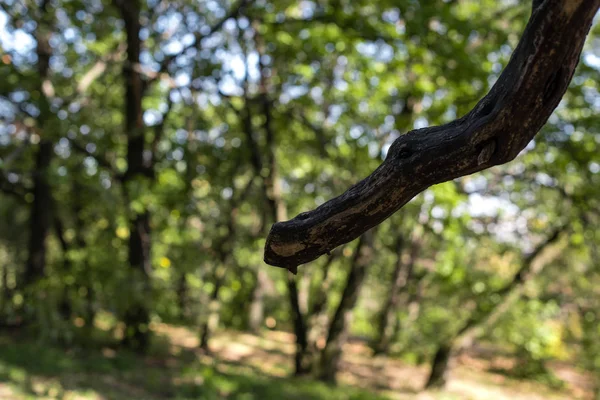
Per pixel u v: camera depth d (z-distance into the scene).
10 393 7.71
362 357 20.05
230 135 13.63
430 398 14.49
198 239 14.75
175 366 11.88
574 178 12.55
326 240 1.50
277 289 22.61
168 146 13.24
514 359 22.16
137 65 11.52
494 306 15.20
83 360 10.70
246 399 10.07
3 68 10.15
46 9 12.21
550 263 17.67
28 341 11.34
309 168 14.69
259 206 15.21
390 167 1.40
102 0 12.30
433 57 10.17
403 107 12.54
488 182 14.15
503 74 1.27
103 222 14.47
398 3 9.71
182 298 14.41
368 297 22.61
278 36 11.96
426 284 18.67
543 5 1.13
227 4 13.24
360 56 11.55
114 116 15.66
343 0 10.80
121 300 11.78
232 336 20.09
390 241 17.73
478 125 1.28
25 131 10.47
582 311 18.95
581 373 21.84
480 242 15.85
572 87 11.14
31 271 13.52
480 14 12.32
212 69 12.02
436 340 16.97
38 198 13.59
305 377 13.79
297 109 12.83
